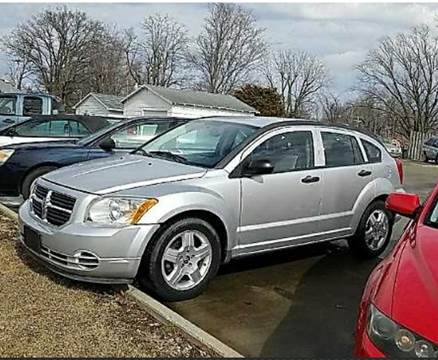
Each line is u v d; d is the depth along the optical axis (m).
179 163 4.99
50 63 60.84
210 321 4.22
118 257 4.20
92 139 8.48
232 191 4.77
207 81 64.38
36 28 60.16
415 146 38.00
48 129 9.97
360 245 6.06
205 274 4.67
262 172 4.87
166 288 4.45
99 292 4.40
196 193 4.51
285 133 5.36
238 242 4.89
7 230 6.22
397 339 2.33
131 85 64.94
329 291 5.02
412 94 48.06
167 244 4.41
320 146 5.62
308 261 5.96
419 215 3.60
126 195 4.31
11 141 9.54
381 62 49.28
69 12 60.44
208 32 63.91
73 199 4.35
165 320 3.94
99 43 62.31
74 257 4.23
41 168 7.80
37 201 4.74
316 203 5.46
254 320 4.28
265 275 5.39
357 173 5.89
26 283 4.47
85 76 61.62
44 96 14.08
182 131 5.70
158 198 4.34
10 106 13.62
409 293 2.49
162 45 64.88
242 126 5.39
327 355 3.70
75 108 48.03
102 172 4.76
